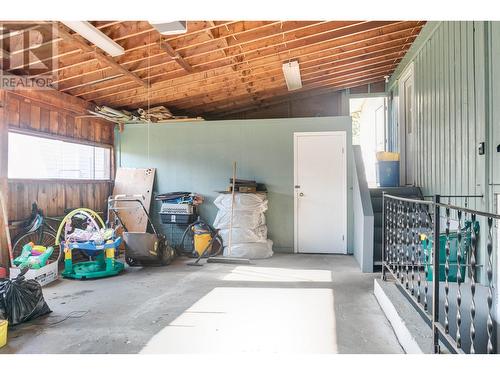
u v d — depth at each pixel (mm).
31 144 4797
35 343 2615
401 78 6836
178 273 4738
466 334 3146
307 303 3436
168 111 6840
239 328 2848
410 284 3246
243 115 8695
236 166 6406
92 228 4918
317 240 6195
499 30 3275
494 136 3369
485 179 3451
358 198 5262
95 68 4578
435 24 4730
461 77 3998
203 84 6164
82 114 5715
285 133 6293
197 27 4113
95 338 2688
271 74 6395
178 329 2842
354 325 2896
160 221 6539
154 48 4461
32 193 4777
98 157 6344
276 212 6297
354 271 4754
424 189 5297
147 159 6633
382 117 8922
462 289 3230
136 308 3350
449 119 4344
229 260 5320
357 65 6809
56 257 5078
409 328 2396
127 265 5219
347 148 6141
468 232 3594
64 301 3564
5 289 2965
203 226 6047
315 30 4879
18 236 4445
